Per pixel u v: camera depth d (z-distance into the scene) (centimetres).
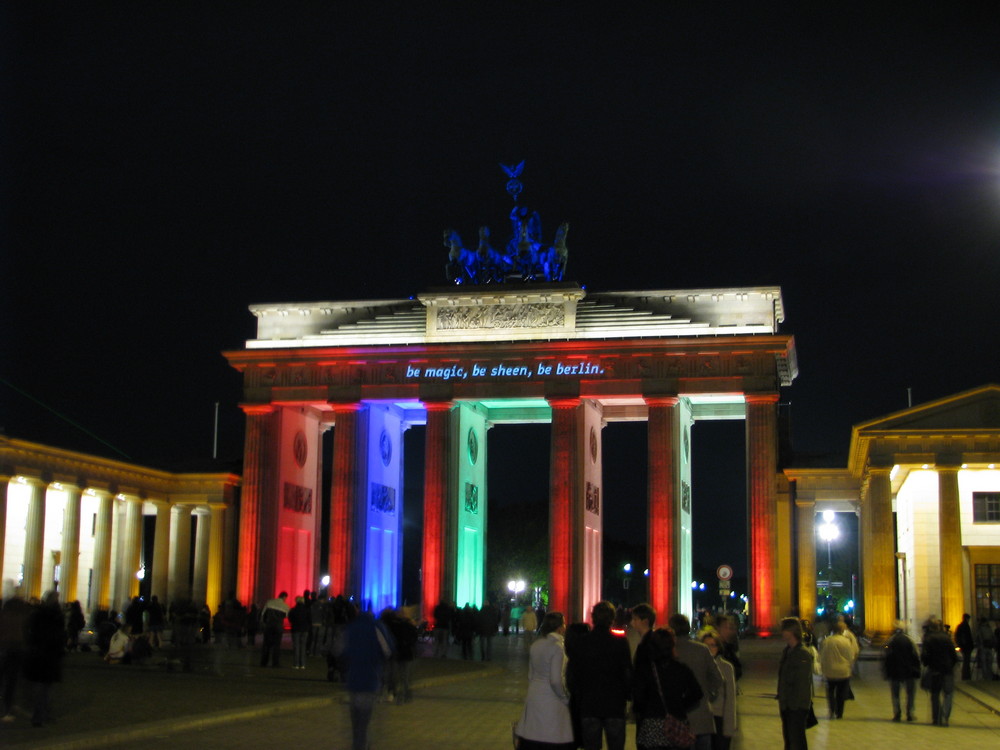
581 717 2683
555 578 10875
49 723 3841
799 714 3169
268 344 11906
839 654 4856
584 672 2694
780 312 11700
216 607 13200
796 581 11944
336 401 11512
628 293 11225
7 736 3456
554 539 10938
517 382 11231
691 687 2528
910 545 10550
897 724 4694
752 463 10681
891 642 4862
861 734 4312
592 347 11044
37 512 11075
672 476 10806
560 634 2769
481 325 11456
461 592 11544
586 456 11256
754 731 4341
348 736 3809
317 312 11900
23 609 4069
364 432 11644
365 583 11456
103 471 12169
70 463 11588
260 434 11644
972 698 5903
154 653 7600
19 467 10781
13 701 4088
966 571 9656
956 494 9188
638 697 2545
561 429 11088
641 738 2514
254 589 11362
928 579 10062
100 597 12081
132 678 5744
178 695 4872
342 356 11544
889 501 9269
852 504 12131
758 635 10388
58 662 3797
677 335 10912
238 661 7125
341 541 11312
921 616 10019
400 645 5094
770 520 10556
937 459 9275
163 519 13412
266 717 4341
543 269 11756
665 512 10738
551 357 11200
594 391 11081
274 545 11488
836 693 4847
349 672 3328
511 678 6700
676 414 10950
